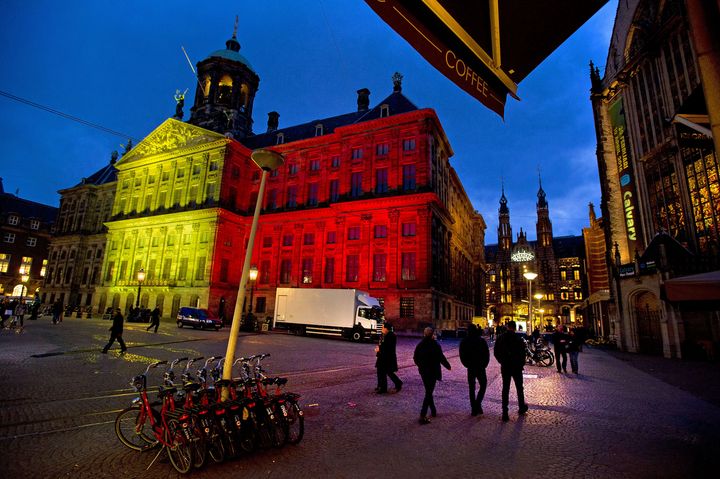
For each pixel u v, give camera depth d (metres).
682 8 27.31
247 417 5.66
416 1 2.43
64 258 66.38
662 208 29.67
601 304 37.84
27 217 75.88
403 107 46.66
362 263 41.50
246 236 51.75
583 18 2.98
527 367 16.98
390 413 8.04
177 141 55.75
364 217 42.38
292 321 31.34
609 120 37.53
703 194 25.88
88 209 66.25
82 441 5.88
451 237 53.03
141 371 11.68
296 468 5.07
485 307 87.06
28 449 5.47
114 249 57.06
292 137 55.53
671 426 7.41
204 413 5.07
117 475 4.77
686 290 5.94
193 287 46.84
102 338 20.83
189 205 51.38
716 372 15.75
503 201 112.31
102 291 55.81
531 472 5.05
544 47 3.07
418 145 41.97
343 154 46.09
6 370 10.84
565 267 99.06
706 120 6.02
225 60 61.16
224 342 22.25
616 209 35.50
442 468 5.12
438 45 2.52
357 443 6.09
